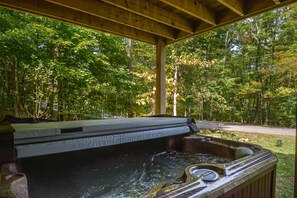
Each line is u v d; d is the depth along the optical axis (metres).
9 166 1.42
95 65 6.14
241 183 1.35
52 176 1.78
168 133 2.69
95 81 6.09
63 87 6.15
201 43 9.75
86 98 6.30
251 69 9.95
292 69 7.87
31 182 1.63
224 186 1.23
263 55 9.70
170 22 3.04
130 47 7.38
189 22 3.33
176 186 1.15
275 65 8.43
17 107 5.91
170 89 7.48
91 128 2.05
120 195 1.78
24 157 1.58
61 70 5.38
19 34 4.59
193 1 2.62
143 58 8.09
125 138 2.28
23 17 4.88
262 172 1.60
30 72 5.84
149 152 2.62
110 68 6.35
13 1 2.45
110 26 3.34
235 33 10.55
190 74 8.83
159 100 3.82
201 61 7.93
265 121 10.39
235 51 10.39
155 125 2.61
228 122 10.10
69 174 1.89
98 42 6.25
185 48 8.59
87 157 2.05
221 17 2.97
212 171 1.38
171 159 2.61
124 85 6.79
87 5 2.62
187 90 8.97
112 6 2.85
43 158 1.73
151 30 3.34
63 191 1.82
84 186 1.94
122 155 2.34
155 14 2.84
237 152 2.00
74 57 5.84
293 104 9.15
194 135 2.93
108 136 2.17
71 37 5.58
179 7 2.46
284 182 2.78
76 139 1.94
